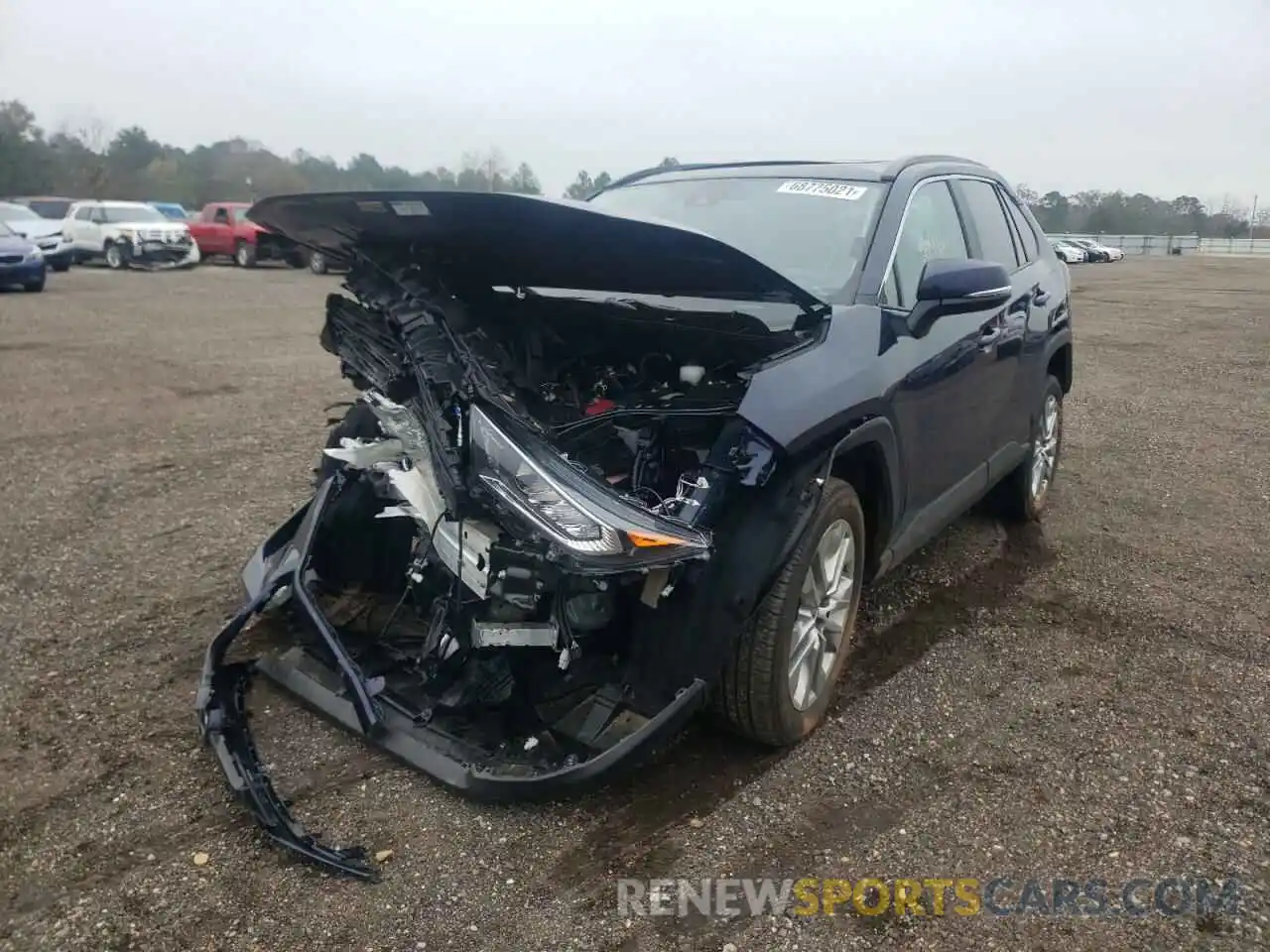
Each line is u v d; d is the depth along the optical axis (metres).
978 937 2.45
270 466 6.48
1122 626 4.23
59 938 2.40
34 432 7.42
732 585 2.78
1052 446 5.66
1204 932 2.46
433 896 2.56
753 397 2.87
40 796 2.94
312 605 3.20
